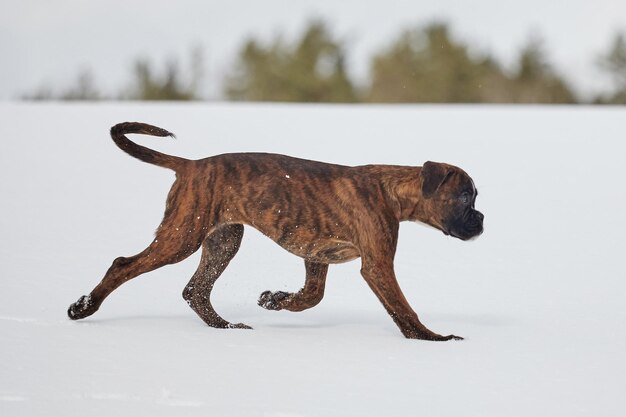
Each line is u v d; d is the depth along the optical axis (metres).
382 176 11.12
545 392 8.71
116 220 17.02
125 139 11.02
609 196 18.59
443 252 15.09
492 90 61.91
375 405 8.23
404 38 64.88
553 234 16.12
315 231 11.04
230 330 10.78
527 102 60.97
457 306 12.33
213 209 10.96
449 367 9.44
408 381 8.93
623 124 26.39
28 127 26.56
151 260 10.83
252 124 27.02
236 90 66.69
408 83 64.06
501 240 15.80
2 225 16.42
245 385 8.61
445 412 8.13
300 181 11.06
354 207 10.97
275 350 9.86
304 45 65.69
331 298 12.90
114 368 8.92
